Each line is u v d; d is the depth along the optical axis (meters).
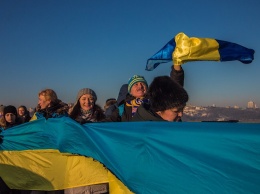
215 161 2.21
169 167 2.40
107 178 3.39
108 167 2.79
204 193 2.23
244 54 3.43
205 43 3.27
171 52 3.38
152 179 2.48
